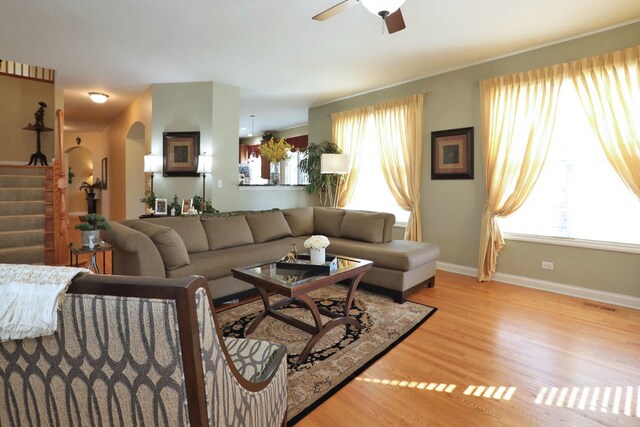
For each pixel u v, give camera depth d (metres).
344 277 2.67
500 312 3.26
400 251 3.61
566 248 3.83
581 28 3.51
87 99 6.46
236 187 5.58
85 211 11.30
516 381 2.12
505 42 3.83
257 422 1.21
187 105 5.31
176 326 0.77
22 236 4.56
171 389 0.81
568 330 2.86
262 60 4.36
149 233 3.04
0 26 3.44
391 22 2.66
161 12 3.16
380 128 5.48
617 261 3.51
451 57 4.26
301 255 3.13
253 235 4.23
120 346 0.80
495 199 4.21
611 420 1.78
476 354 2.45
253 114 7.69
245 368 1.41
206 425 0.85
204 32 3.57
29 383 0.87
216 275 3.30
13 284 0.79
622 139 3.39
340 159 5.51
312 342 2.41
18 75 6.27
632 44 3.37
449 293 3.83
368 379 2.14
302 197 6.62
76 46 3.94
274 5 3.04
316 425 1.74
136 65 4.55
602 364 2.32
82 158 11.31
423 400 1.94
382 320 3.04
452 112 4.71
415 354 2.45
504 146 4.18
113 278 0.79
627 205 3.52
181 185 5.40
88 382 0.84
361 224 4.31
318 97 6.16
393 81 5.21
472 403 1.92
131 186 7.43
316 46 3.92
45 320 0.78
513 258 4.22
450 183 4.77
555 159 3.94
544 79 3.84
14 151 6.29
